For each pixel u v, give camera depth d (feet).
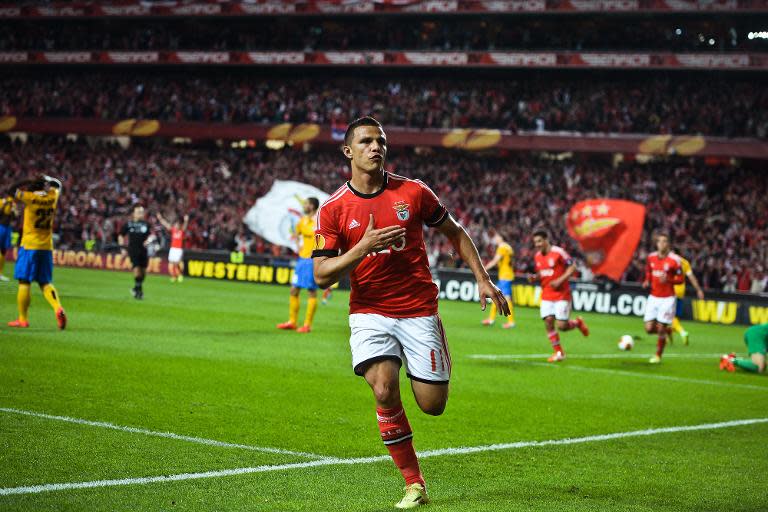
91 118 163.73
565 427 26.30
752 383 40.98
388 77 158.92
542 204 128.36
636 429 26.71
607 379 39.22
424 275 16.66
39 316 48.42
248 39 164.66
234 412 24.94
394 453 16.42
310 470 18.71
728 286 104.78
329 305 75.46
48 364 31.30
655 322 47.70
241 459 19.30
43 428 20.98
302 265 50.75
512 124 140.56
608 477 19.80
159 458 18.85
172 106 161.07
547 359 46.24
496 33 152.56
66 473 17.10
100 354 34.99
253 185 142.51
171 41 168.55
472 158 144.66
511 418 27.30
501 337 57.11
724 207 123.44
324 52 154.61
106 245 114.21
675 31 143.54
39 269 41.57
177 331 46.21
